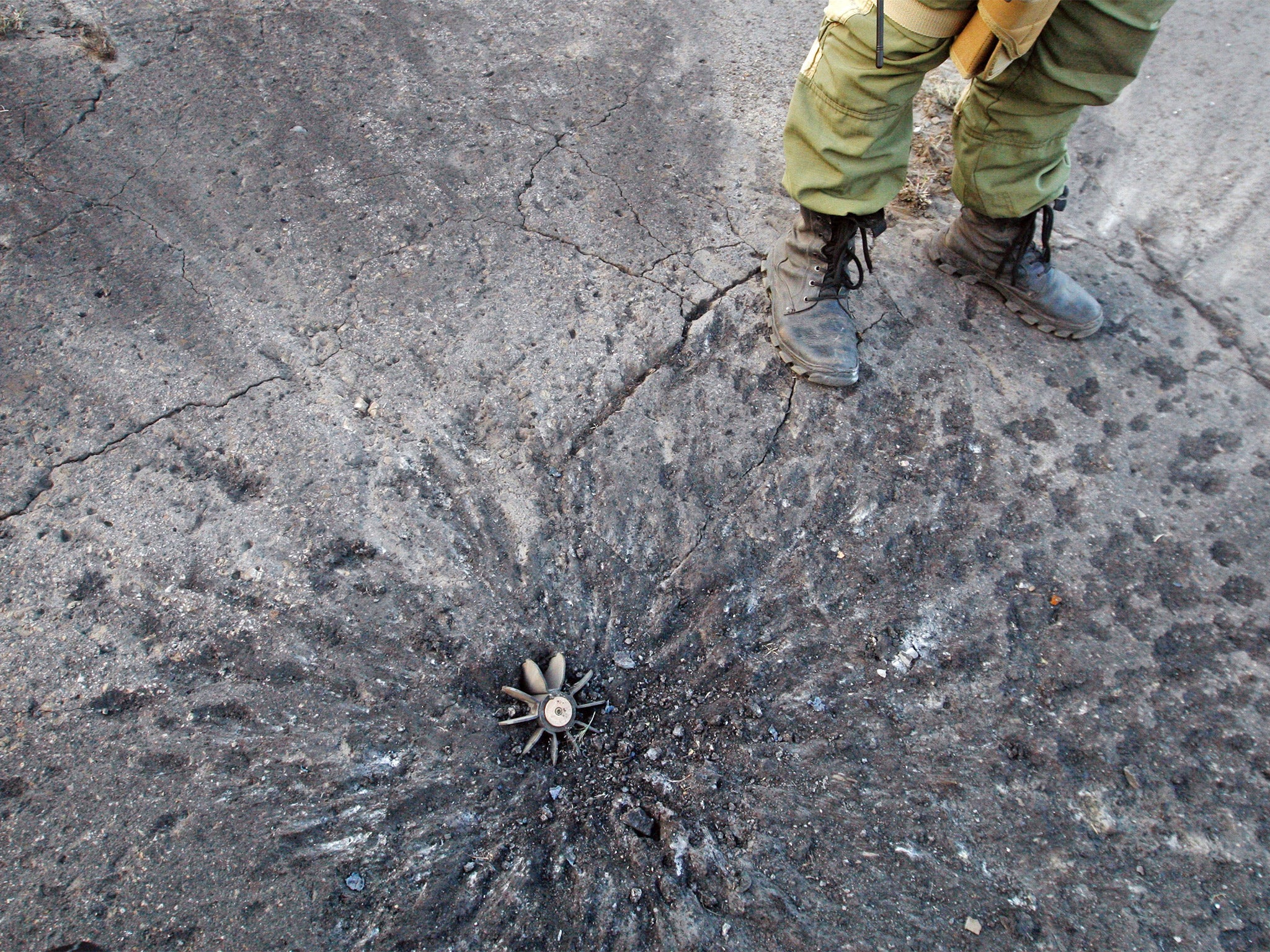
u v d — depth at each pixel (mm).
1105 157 3430
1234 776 2061
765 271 2801
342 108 3178
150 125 3021
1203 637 2270
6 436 2279
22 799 1817
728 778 2098
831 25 2146
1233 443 2619
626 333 2689
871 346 2750
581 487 2414
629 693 2221
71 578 2090
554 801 2062
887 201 2396
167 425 2359
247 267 2705
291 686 2041
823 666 2232
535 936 1839
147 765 1891
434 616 2193
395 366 2551
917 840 1986
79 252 2670
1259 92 3695
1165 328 2887
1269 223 3230
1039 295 2746
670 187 3104
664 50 3625
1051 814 2006
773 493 2459
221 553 2170
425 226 2871
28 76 3086
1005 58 2080
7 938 1668
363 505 2297
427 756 2033
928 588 2336
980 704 2164
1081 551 2400
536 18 3666
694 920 1875
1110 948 1846
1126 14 2078
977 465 2539
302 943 1740
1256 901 1898
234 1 3496
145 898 1741
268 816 1871
